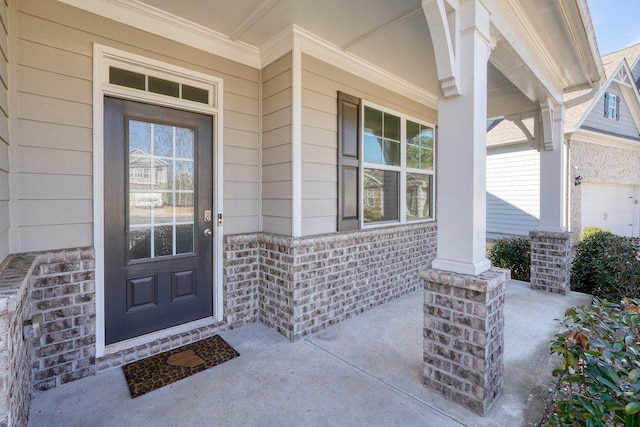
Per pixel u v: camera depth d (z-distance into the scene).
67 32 2.24
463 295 1.99
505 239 5.98
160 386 2.19
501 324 2.10
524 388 2.19
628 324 1.64
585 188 7.98
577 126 7.10
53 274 2.17
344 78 3.41
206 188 3.00
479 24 2.07
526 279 5.20
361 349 2.73
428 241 4.69
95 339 2.35
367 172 3.80
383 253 3.88
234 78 3.11
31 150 2.11
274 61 3.11
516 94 4.36
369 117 3.79
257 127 3.30
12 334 1.34
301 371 2.39
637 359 1.38
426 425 1.85
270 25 2.81
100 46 2.36
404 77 4.01
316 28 2.86
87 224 2.34
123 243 2.54
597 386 1.38
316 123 3.13
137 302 2.63
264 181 3.29
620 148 8.85
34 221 2.14
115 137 2.49
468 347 1.97
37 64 2.13
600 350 1.50
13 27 2.04
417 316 3.48
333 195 3.34
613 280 4.00
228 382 2.25
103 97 2.42
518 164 8.31
